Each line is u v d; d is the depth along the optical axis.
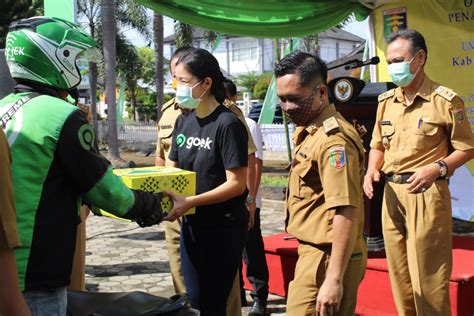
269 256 4.46
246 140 2.77
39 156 1.73
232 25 6.10
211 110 2.82
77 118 1.80
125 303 2.05
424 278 3.16
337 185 2.21
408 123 3.28
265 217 7.95
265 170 13.86
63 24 1.94
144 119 42.78
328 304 2.16
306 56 2.37
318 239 2.34
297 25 6.33
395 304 3.52
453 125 3.13
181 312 2.03
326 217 2.34
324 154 2.27
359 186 2.27
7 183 1.45
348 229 2.21
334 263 2.21
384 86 3.96
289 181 2.51
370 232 4.09
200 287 2.80
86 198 1.89
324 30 6.59
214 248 2.76
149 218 2.13
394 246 3.37
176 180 2.53
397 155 3.30
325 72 2.40
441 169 3.05
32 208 1.72
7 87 3.40
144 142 22.89
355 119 4.03
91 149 1.83
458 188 6.48
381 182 4.00
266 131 16.50
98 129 23.08
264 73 41.25
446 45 6.36
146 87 44.47
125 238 6.85
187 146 2.84
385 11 6.66
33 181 1.73
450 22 6.31
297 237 2.44
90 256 5.98
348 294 2.41
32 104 1.79
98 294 2.12
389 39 3.28
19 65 1.87
